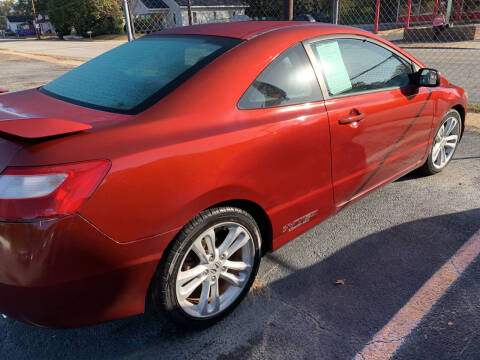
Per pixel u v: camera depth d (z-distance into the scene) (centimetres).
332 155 260
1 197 153
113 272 173
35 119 166
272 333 219
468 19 2633
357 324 224
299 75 244
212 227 204
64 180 155
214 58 220
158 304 198
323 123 248
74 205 156
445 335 215
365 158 291
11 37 8088
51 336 220
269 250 249
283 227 246
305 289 253
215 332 220
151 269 185
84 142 166
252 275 237
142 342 214
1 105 227
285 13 668
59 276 160
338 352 206
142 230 175
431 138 373
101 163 163
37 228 153
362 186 303
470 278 260
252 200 218
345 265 277
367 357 203
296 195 245
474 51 1573
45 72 1335
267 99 225
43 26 8538
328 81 260
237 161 204
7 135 165
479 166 439
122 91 215
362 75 287
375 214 344
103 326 226
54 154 157
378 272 269
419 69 335
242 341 214
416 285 255
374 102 286
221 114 205
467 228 319
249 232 224
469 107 673
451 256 284
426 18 2952
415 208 353
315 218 270
